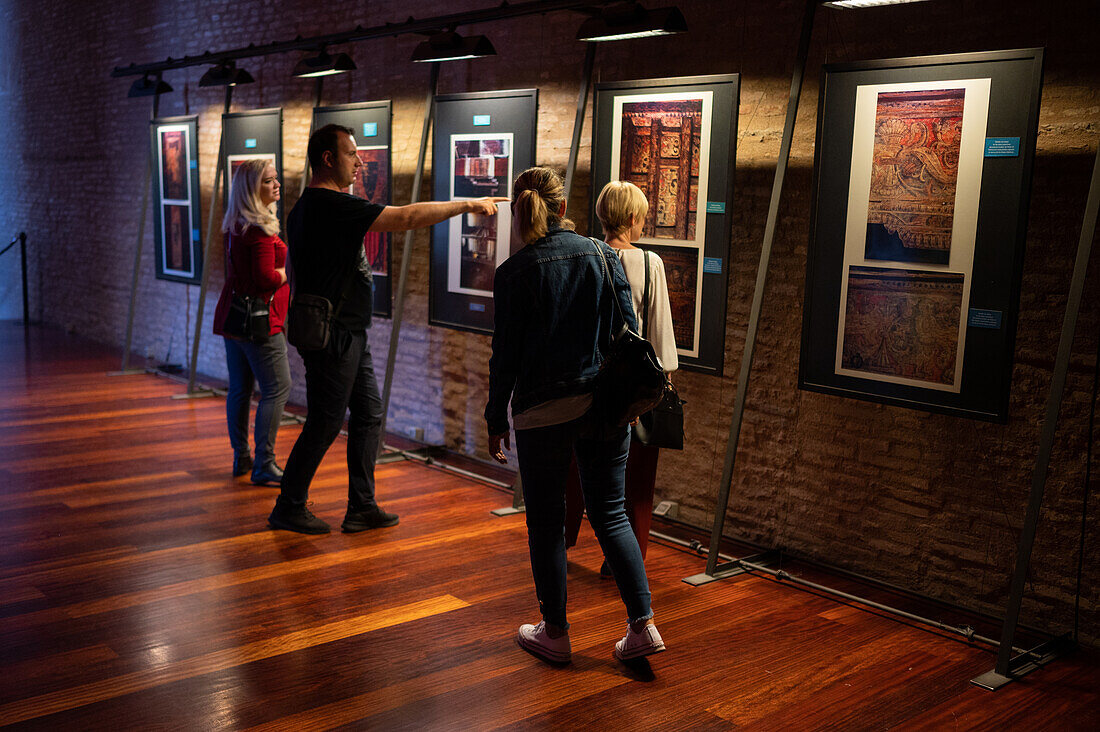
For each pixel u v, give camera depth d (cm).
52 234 1141
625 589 324
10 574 400
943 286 371
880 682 325
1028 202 345
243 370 548
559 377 310
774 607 390
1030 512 329
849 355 403
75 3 1048
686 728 291
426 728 287
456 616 371
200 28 857
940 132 367
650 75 490
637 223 384
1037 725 300
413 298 660
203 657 330
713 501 480
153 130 854
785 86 436
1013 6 362
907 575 410
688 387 486
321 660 331
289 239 443
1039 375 364
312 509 502
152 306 962
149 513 485
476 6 586
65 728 282
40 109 1139
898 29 396
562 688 315
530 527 326
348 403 463
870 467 419
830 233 405
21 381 823
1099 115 342
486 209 436
